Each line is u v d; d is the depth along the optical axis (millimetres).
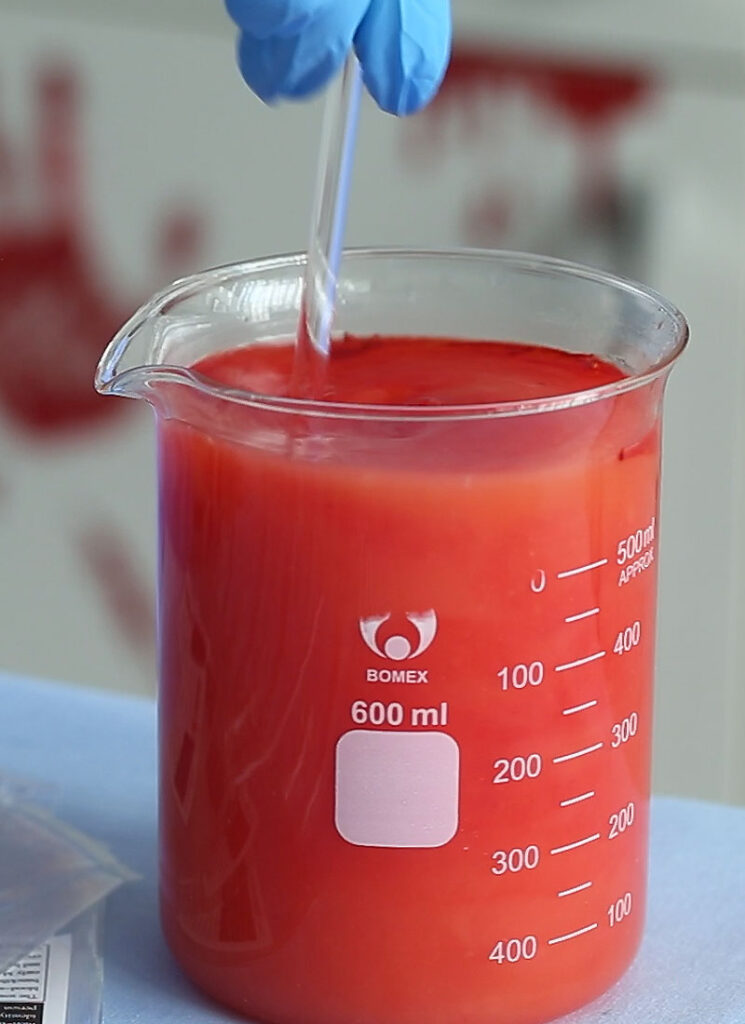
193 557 573
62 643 1295
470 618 553
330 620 555
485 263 625
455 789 561
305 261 619
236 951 583
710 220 1053
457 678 555
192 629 577
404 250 630
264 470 554
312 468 549
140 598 1265
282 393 587
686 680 1154
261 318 618
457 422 541
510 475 548
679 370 1082
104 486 1238
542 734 563
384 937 568
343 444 545
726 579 1122
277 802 568
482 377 598
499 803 563
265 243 1137
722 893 636
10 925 613
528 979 575
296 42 555
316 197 579
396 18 560
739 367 1075
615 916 588
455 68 1062
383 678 555
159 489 588
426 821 562
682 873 644
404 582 550
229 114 1111
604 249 1077
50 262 1189
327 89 570
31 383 1218
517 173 1074
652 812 672
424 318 633
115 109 1138
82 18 1124
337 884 567
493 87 1062
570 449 552
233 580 563
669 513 1117
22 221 1180
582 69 1044
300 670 559
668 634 1145
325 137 573
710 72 1022
